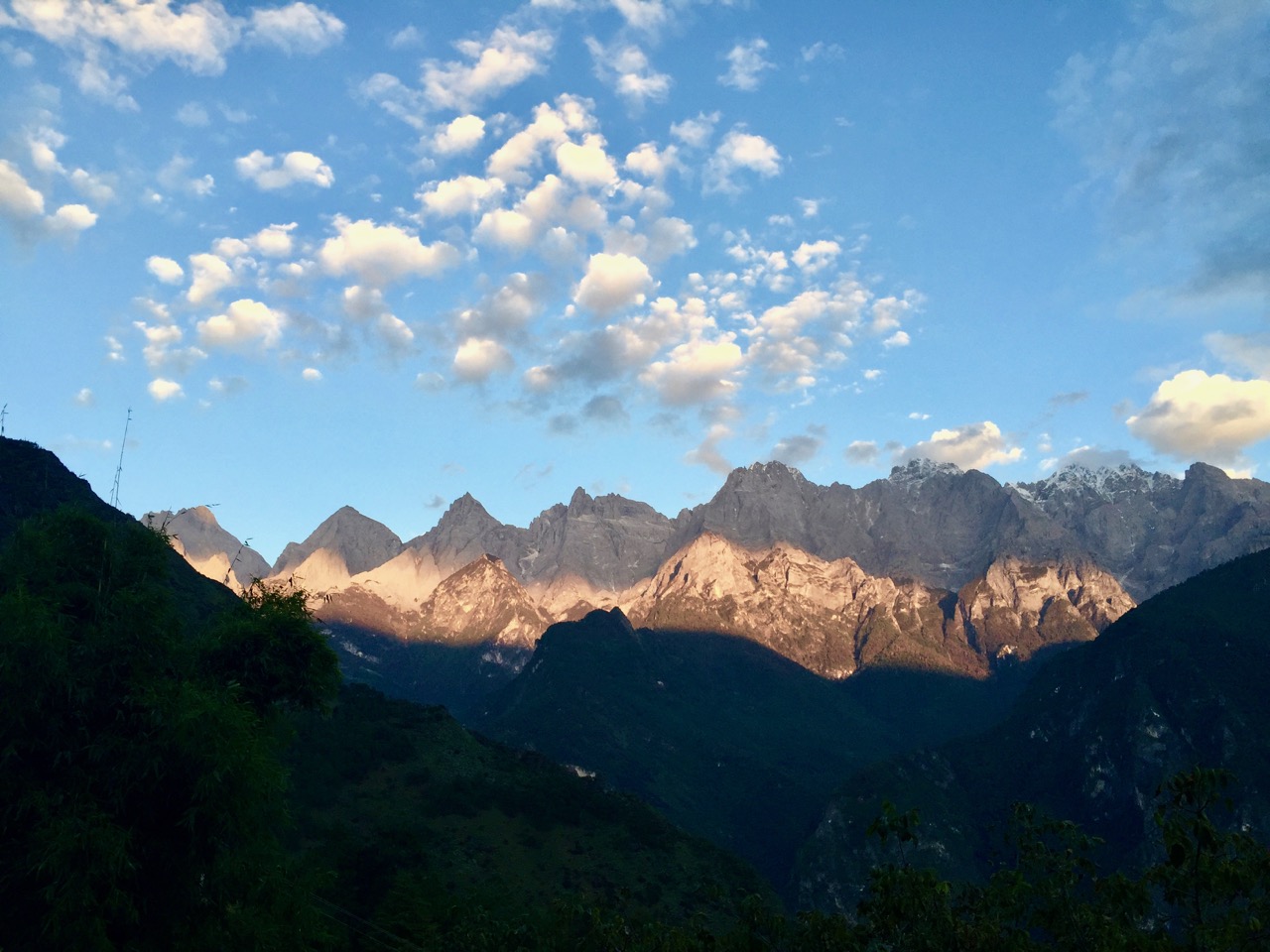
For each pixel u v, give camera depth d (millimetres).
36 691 34469
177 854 36031
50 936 32594
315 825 105875
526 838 125125
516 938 62500
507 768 151625
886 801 37531
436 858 109812
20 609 34844
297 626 46312
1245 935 29750
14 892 33344
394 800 125750
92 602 39094
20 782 34312
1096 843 36562
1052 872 36812
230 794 36562
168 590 42000
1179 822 32062
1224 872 30672
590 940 46906
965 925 35312
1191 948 31031
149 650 39281
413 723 157750
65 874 32344
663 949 43125
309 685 46469
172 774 35781
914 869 37594
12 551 40094
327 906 76812
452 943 65500
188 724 35562
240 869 39625
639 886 118188
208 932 37156
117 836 33719
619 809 143625
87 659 36938
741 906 43188
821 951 39875
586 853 125312
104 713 36719
